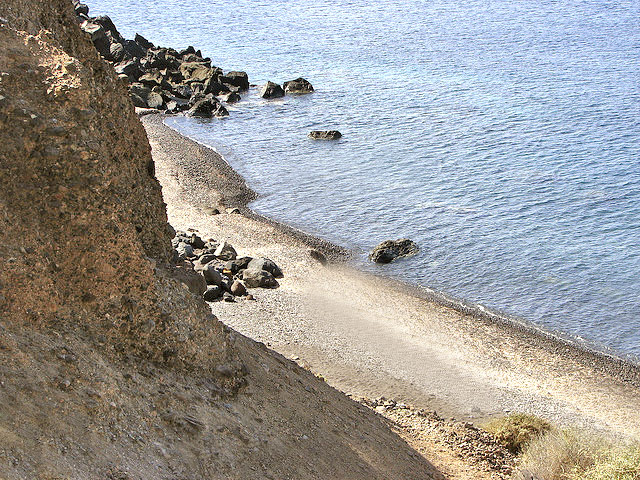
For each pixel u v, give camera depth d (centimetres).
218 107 8769
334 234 5334
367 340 3662
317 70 11262
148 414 1338
